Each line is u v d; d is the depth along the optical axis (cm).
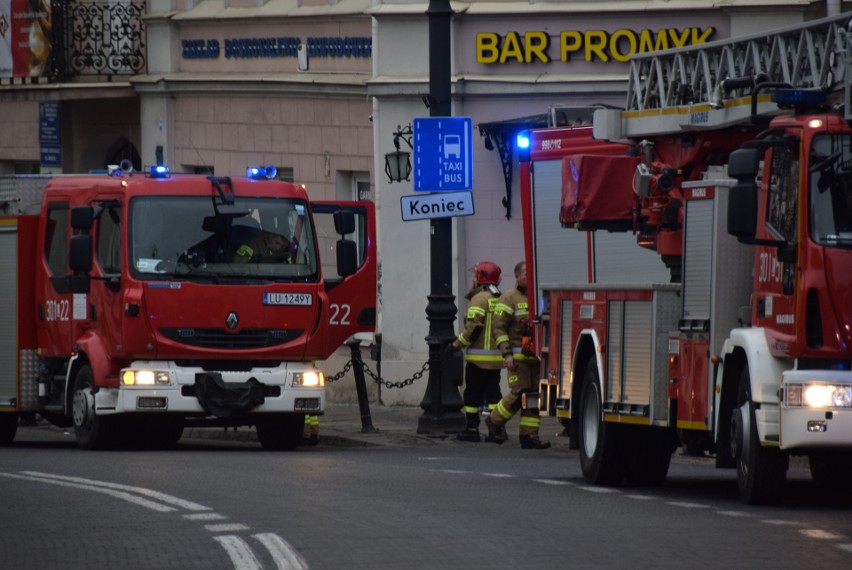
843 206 2048
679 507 2092
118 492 2227
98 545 1778
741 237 2075
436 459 2897
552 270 3275
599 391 2453
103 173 3306
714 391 2198
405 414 4097
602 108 3002
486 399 3431
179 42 5166
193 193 3136
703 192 2238
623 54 4038
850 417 1992
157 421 3178
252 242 3147
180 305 3073
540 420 3528
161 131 5209
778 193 2105
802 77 2397
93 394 3175
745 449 2116
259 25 4875
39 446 3459
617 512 2027
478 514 1989
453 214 3462
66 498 2169
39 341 3381
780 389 2036
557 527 1877
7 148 5784
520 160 3344
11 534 1864
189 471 2536
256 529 1864
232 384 3088
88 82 5325
